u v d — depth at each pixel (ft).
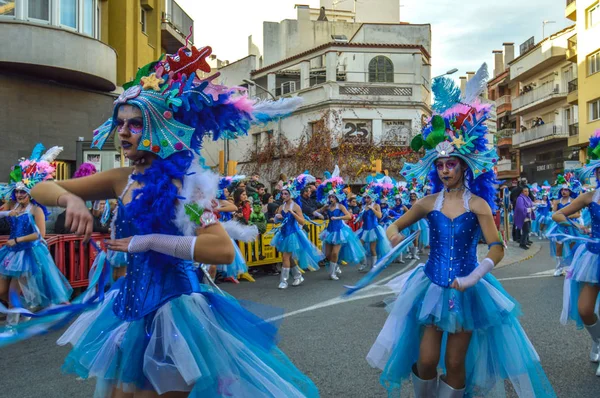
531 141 132.77
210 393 7.91
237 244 35.42
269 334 9.04
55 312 8.70
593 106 101.65
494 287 11.49
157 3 65.87
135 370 7.89
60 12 48.29
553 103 128.57
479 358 11.29
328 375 15.35
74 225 7.89
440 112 12.77
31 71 47.21
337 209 36.70
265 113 9.68
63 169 49.80
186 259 7.94
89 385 14.96
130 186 8.74
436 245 11.92
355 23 131.34
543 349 17.89
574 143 109.91
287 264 32.24
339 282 34.24
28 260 21.20
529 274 36.11
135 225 8.24
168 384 7.71
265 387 8.23
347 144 92.17
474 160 12.05
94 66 49.08
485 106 12.17
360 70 103.71
